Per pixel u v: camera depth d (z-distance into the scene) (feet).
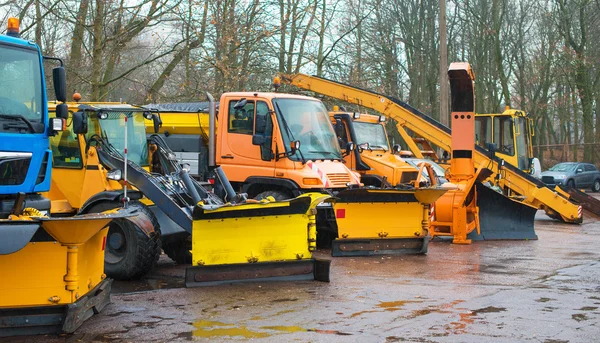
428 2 134.00
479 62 141.38
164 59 89.04
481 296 27.04
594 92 140.56
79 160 34.06
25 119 26.76
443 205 45.75
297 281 30.14
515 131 78.02
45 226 20.24
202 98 73.56
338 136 49.98
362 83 100.89
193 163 46.52
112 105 36.96
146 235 28.58
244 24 76.95
